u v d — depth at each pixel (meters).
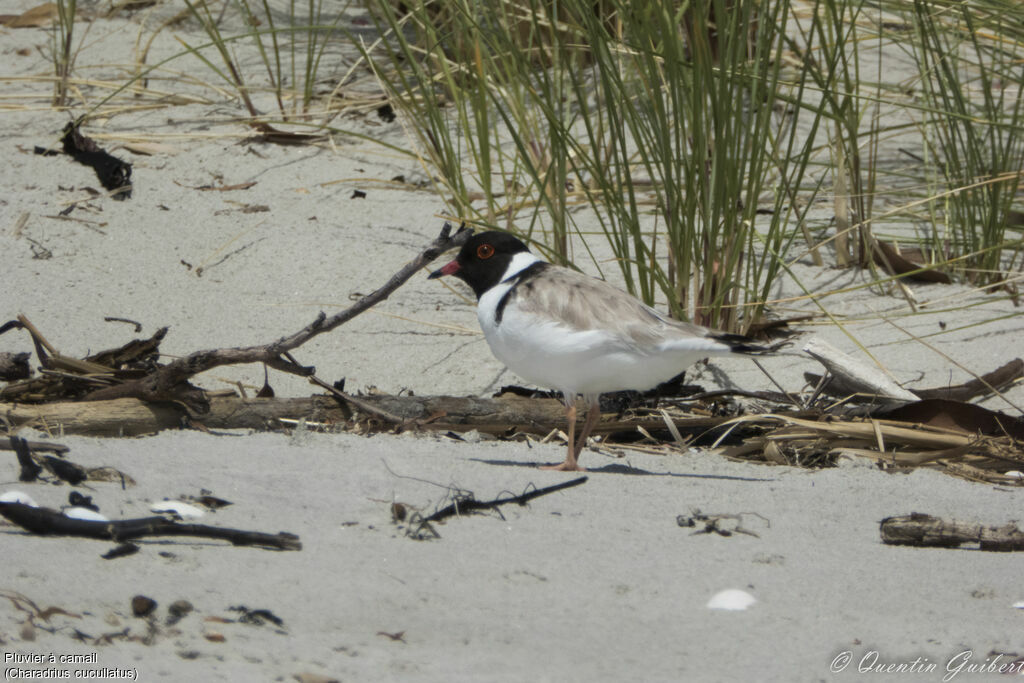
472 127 15.61
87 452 7.69
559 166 11.16
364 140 15.89
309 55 16.02
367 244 13.16
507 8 13.70
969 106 14.34
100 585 5.51
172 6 19.03
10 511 6.07
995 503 7.86
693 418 9.42
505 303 8.27
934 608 5.95
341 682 4.77
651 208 13.83
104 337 10.92
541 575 6.08
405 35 17.70
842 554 6.67
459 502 6.96
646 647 5.32
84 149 14.53
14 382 9.12
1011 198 12.58
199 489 7.04
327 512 6.82
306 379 10.63
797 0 17.84
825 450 9.08
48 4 18.73
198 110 16.39
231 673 4.76
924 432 9.21
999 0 12.88
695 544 6.68
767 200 14.22
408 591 5.75
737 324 11.41
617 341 7.87
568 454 8.21
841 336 11.66
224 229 13.31
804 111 16.25
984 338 11.57
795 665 5.20
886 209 14.00
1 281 11.68
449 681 4.85
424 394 10.59
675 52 10.39
